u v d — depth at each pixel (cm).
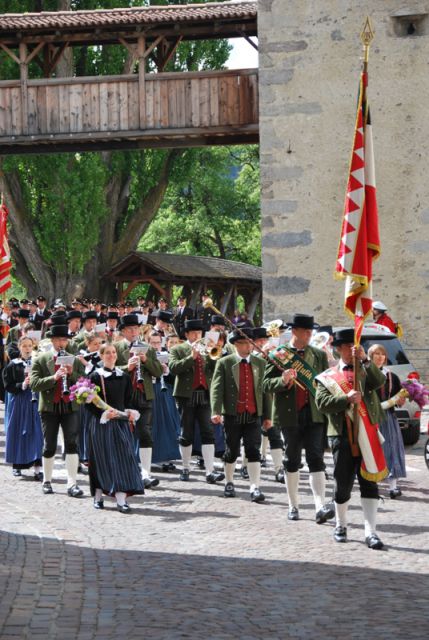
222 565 851
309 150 2312
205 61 4328
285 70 2323
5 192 4056
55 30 2661
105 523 1038
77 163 4019
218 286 4609
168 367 1346
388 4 2261
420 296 2247
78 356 1248
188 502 1164
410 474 1359
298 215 2317
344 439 934
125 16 2581
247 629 666
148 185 4372
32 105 2705
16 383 1337
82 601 727
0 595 731
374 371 938
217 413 1180
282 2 2322
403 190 2256
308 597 748
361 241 981
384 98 2266
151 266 4169
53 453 1228
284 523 1036
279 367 1042
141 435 1281
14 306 3011
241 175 6156
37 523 1027
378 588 775
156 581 792
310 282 2311
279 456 1305
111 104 2664
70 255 3994
